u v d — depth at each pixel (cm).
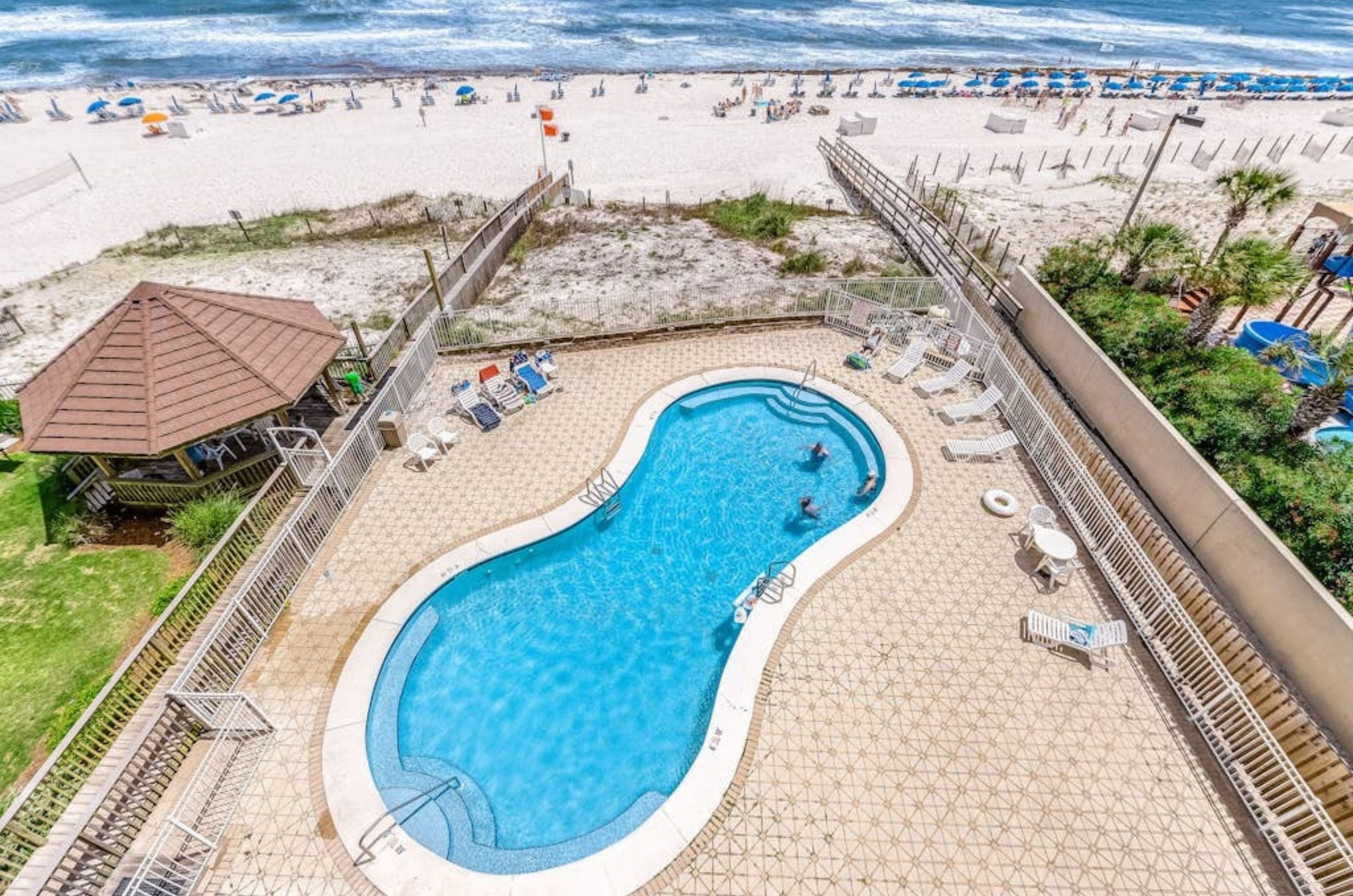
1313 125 5322
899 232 3095
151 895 859
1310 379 1738
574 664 1249
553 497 1519
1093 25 10069
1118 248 2275
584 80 6194
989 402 1720
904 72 6900
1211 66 8175
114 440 1390
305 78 6269
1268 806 968
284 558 1266
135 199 3719
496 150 4394
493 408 1758
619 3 9812
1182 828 970
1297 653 1116
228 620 1113
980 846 952
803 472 1670
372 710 1133
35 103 5366
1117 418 1628
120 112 5131
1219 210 3384
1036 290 1978
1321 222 3203
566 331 2142
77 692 1246
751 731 1083
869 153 4441
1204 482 1338
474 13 8994
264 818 976
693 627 1320
